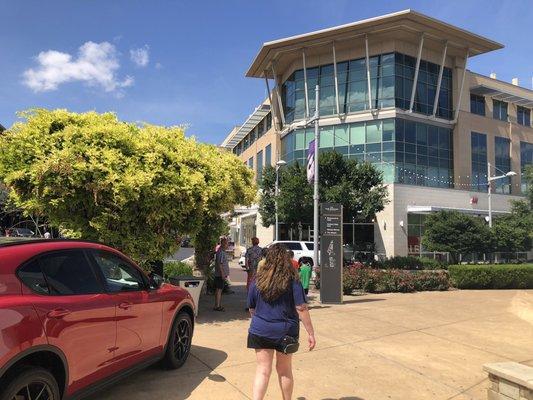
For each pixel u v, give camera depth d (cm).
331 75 3878
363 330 921
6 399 364
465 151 4031
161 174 957
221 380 596
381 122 3662
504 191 4369
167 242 1016
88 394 457
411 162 3691
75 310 436
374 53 3744
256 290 470
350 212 2703
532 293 1509
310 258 2648
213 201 1066
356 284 1585
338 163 2728
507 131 4453
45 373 394
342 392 571
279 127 4338
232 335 855
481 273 1755
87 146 906
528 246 3012
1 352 359
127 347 515
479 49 3978
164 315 597
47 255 446
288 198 2659
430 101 3903
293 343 453
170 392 552
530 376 503
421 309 1198
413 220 3572
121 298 510
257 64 4281
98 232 934
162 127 1093
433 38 3747
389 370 662
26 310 388
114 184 878
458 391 588
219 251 1166
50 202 874
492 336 889
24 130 919
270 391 562
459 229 2738
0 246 416
